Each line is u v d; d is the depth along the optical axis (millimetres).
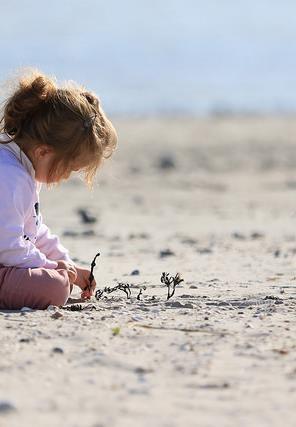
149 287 9734
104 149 8242
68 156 8031
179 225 18328
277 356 6453
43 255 8195
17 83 8109
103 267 11648
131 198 23781
